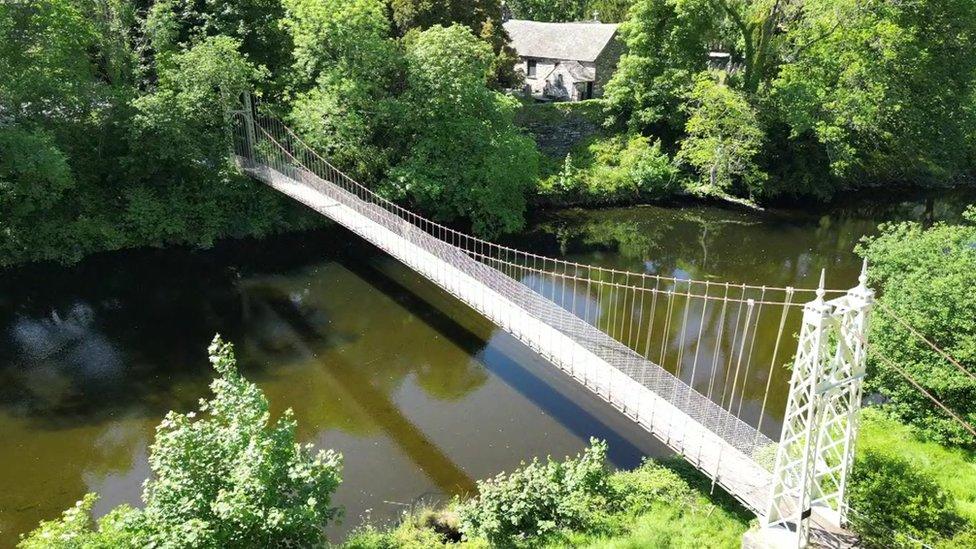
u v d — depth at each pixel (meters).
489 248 27.69
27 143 21.19
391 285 23.95
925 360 13.88
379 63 27.38
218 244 26.75
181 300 22.36
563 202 32.53
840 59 32.53
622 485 12.34
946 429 13.56
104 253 25.22
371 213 22.30
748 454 12.04
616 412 16.42
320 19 26.70
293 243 27.33
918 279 14.32
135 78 26.94
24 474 14.01
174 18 27.56
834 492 10.50
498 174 27.97
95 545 7.85
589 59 39.22
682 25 34.06
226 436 9.30
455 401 16.80
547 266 26.05
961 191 37.09
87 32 24.55
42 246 24.14
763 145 33.91
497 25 34.12
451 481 13.81
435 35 27.53
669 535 10.88
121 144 25.72
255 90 27.94
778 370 18.48
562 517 11.40
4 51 22.25
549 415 16.20
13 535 12.41
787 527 10.12
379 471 14.08
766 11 32.88
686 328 20.92
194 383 17.61
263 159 27.48
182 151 25.25
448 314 21.78
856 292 9.09
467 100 28.28
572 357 14.35
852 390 9.45
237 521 8.43
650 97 35.06
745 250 27.97
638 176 33.34
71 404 16.45
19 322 20.62
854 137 34.72
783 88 32.06
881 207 34.03
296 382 17.61
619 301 23.05
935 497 10.76
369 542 11.17
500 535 11.11
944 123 34.50
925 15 32.44
